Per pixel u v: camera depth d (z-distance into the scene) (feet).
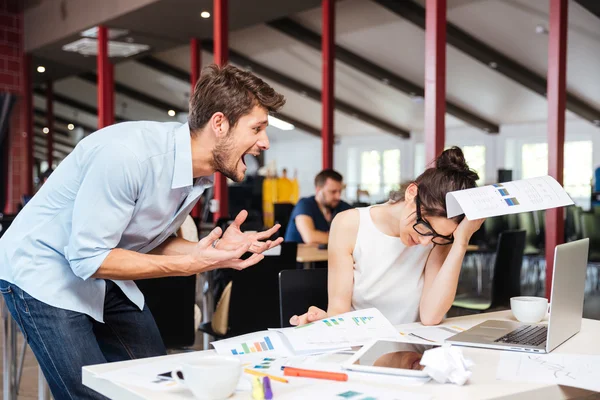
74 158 6.23
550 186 6.23
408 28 32.65
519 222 25.66
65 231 6.32
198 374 4.18
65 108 67.97
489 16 29.91
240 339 5.83
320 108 49.78
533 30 29.76
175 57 44.29
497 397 4.39
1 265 6.48
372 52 36.68
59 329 6.28
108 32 33.60
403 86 39.14
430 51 17.13
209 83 6.09
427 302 6.94
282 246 11.50
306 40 35.47
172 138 6.22
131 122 6.37
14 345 10.48
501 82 37.04
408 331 6.51
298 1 27.66
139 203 6.25
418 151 50.01
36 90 61.26
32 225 6.40
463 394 4.43
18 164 40.57
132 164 5.95
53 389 6.51
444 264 6.95
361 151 54.75
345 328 6.19
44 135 82.48
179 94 53.36
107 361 7.28
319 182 16.75
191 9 29.04
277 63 41.88
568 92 35.73
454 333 6.44
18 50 39.96
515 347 5.73
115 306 7.25
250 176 43.62
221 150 6.20
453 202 6.17
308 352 5.54
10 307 6.50
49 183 6.39
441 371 4.62
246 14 29.71
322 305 8.45
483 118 44.04
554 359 5.43
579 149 40.73
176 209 6.64
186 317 10.64
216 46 25.32
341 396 4.30
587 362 5.33
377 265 7.63
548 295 18.94
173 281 10.44
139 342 7.30
